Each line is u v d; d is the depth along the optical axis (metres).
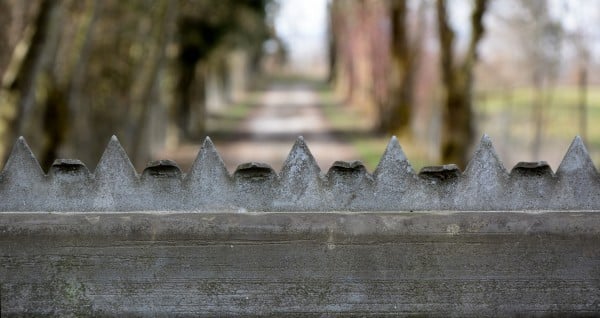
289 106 92.12
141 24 34.06
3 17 23.55
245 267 8.47
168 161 8.45
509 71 48.38
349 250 8.45
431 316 8.50
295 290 8.48
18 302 8.55
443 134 31.19
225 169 8.46
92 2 26.55
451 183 8.48
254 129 65.50
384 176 8.46
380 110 60.22
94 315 8.55
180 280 8.49
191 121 59.69
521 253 8.44
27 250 8.50
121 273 8.50
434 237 8.42
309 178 8.47
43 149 25.17
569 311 8.49
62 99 25.42
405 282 8.47
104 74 36.06
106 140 36.81
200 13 45.97
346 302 8.50
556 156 44.62
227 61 85.38
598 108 48.81
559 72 43.72
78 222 8.45
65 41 26.30
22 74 21.81
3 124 23.81
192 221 8.43
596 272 8.45
